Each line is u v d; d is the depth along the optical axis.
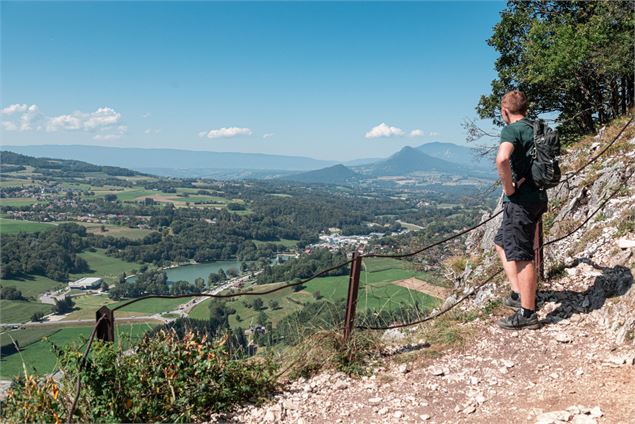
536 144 4.49
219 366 4.06
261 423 3.74
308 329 5.00
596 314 4.89
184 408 3.72
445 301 8.45
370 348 4.80
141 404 3.49
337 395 4.12
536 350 4.50
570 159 11.12
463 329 5.09
